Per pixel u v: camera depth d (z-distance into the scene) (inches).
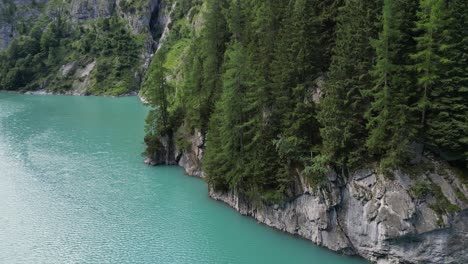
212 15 3056.1
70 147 3895.2
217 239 2214.6
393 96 1784.0
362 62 1879.9
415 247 1787.6
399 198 1792.6
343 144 1899.6
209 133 2625.5
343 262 1948.8
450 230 1744.6
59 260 2054.6
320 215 2031.3
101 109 5905.5
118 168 3316.9
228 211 2527.1
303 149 2111.2
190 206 2613.2
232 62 2363.4
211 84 2989.7
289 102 2159.2
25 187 2952.8
